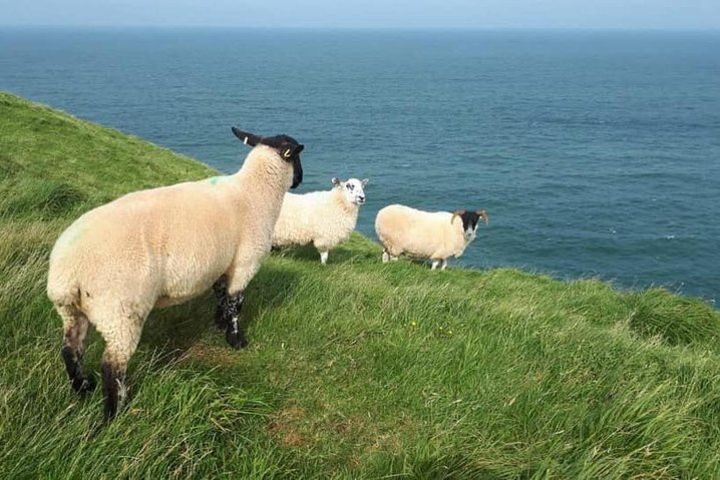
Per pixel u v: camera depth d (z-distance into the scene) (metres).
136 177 9.59
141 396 2.21
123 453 1.94
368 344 3.10
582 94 78.62
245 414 2.37
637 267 18.88
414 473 2.15
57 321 2.71
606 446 2.43
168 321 3.04
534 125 51.44
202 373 2.61
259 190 2.92
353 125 48.72
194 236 2.44
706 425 2.74
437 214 6.95
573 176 31.69
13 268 3.05
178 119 47.84
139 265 2.19
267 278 3.79
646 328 5.28
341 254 6.91
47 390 2.13
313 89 79.56
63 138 9.90
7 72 93.31
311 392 2.69
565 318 4.30
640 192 28.48
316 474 2.15
